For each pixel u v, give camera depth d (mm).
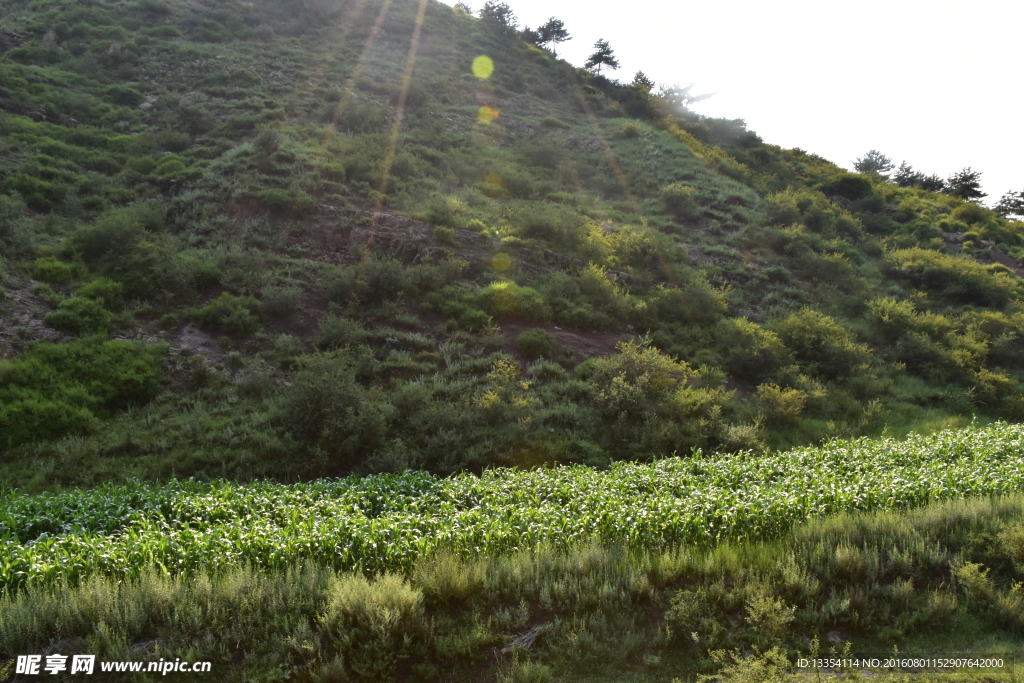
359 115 36094
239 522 9516
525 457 15664
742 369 22125
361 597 6566
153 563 7527
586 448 16078
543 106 49406
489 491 12000
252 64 41406
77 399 15898
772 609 6488
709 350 22672
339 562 8055
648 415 17375
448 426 16172
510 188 33906
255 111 34969
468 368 19203
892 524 8383
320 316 20812
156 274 20750
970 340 26156
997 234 44188
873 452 14289
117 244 21641
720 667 6129
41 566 7379
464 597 7184
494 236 26656
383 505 11477
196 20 46000
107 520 10297
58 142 28109
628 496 11141
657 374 19047
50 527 10195
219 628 6430
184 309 19953
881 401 21375
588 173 39750
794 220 36719
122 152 29391
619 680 6082
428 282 22531
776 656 5781
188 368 17938
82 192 25531
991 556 7504
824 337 24125
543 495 11914
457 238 25734
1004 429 16297
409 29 54844
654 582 7449
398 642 6375
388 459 14688
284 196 25203
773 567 7523
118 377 16750
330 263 23312
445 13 61844
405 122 38500
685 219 35531
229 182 26469
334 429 15164
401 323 20891
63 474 13922
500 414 16812
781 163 53594
